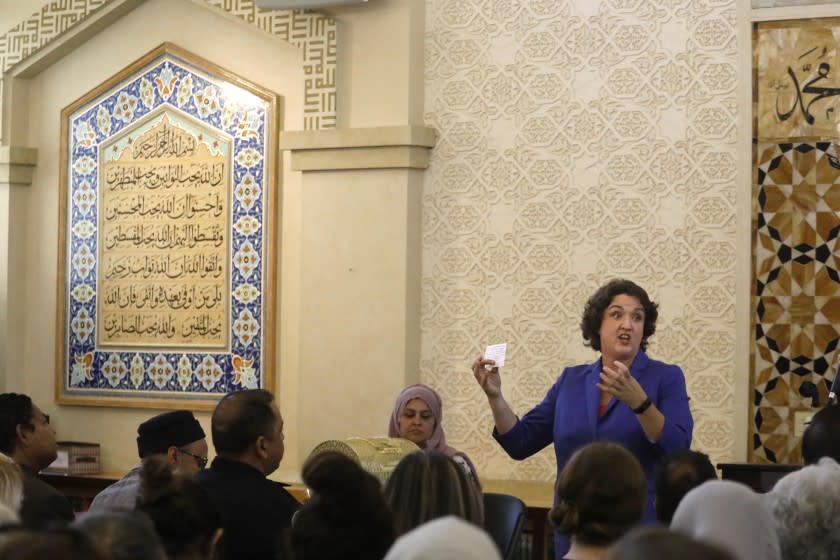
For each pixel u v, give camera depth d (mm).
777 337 6379
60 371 8195
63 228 8227
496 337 6922
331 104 7156
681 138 6602
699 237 6543
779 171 6406
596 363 4625
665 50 6648
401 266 6992
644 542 1646
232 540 3855
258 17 7434
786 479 3176
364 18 7137
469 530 2113
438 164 7090
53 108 8289
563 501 3000
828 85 6336
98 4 7949
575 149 6805
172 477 3041
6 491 3748
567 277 6789
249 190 7660
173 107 7906
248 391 4164
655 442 4234
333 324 7145
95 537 2178
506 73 6961
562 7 6859
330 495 2781
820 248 6332
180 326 7875
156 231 7965
